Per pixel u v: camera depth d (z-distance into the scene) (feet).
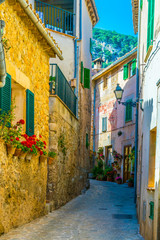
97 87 103.09
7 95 22.71
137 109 45.03
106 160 94.58
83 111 62.80
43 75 33.86
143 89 32.24
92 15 71.31
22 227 25.52
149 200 22.38
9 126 22.59
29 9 25.40
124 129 82.99
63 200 42.70
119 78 87.71
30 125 27.94
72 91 52.75
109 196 54.85
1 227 21.62
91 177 95.09
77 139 55.67
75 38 56.24
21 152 24.98
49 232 25.07
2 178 21.76
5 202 22.38
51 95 38.37
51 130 38.17
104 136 96.22
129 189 66.28
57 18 57.26
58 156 39.58
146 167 25.27
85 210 39.42
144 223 24.67
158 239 17.97
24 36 27.53
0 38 15.37
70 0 57.77
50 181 37.47
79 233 25.81
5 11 23.06
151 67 24.98
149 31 27.73
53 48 33.71
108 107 94.43
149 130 24.48
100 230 27.66
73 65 55.98
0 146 21.36
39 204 31.60
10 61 23.90
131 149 77.92
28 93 27.50
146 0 31.09
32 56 29.91
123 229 28.53
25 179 27.02
